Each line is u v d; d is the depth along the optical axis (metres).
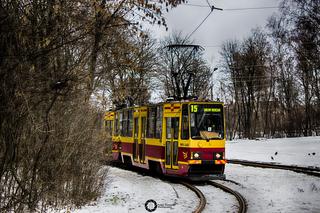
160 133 15.37
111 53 8.75
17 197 7.46
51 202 8.82
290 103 48.19
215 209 9.30
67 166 9.32
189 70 40.56
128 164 19.58
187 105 14.20
